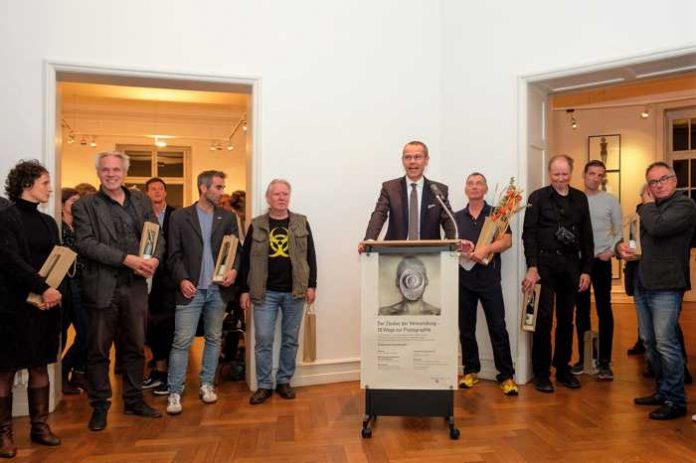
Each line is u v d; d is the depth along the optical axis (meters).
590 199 4.25
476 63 4.21
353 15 4.19
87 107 8.11
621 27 3.59
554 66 3.86
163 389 3.85
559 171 3.68
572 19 3.79
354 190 4.19
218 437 2.95
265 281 3.60
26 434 3.02
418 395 2.91
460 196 4.27
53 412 3.42
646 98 7.83
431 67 4.39
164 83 3.88
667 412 3.14
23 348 2.69
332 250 4.12
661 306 3.13
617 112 8.51
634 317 6.98
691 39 3.33
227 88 4.00
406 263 2.89
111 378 4.27
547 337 3.75
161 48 3.77
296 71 4.05
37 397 2.87
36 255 2.79
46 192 2.85
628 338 5.58
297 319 3.72
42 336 2.78
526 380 4.00
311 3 4.09
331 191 4.12
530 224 3.77
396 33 4.30
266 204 3.96
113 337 3.18
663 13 3.43
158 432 3.04
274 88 3.99
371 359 2.90
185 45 3.82
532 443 2.81
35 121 3.50
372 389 2.92
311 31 4.09
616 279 8.38
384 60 4.27
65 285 3.08
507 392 3.65
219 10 3.89
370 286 2.90
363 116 4.21
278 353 3.93
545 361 3.76
